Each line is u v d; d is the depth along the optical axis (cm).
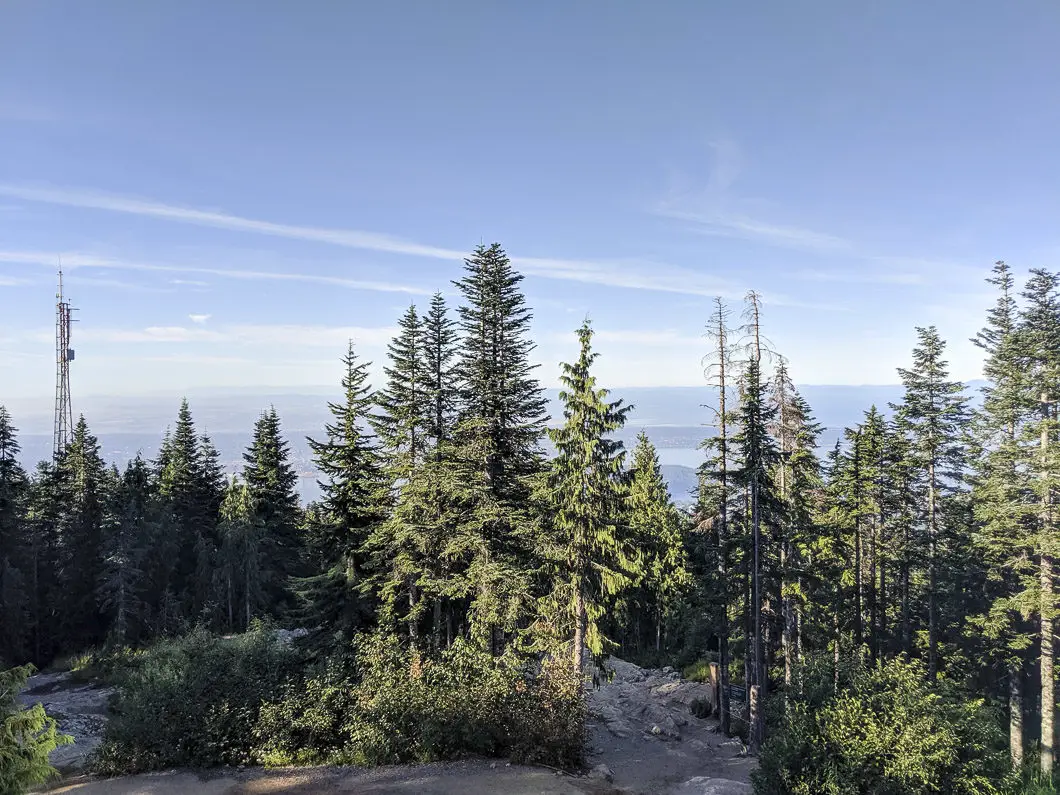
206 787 1631
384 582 2522
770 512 2672
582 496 2248
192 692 1928
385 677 1975
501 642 2555
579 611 2261
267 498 5344
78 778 1762
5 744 1268
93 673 3953
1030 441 2411
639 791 1881
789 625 3083
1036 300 2723
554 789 1573
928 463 3072
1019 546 2412
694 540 3123
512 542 2508
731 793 1794
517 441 2650
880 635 3525
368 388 2659
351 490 2600
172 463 5872
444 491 2391
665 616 4469
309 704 1944
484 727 1823
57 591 4828
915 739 1258
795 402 2875
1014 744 2648
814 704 1474
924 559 3053
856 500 3338
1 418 4800
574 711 1891
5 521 4600
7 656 4294
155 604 4888
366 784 1602
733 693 3294
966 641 3206
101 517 5053
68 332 6738
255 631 2575
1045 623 2336
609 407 2245
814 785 1304
